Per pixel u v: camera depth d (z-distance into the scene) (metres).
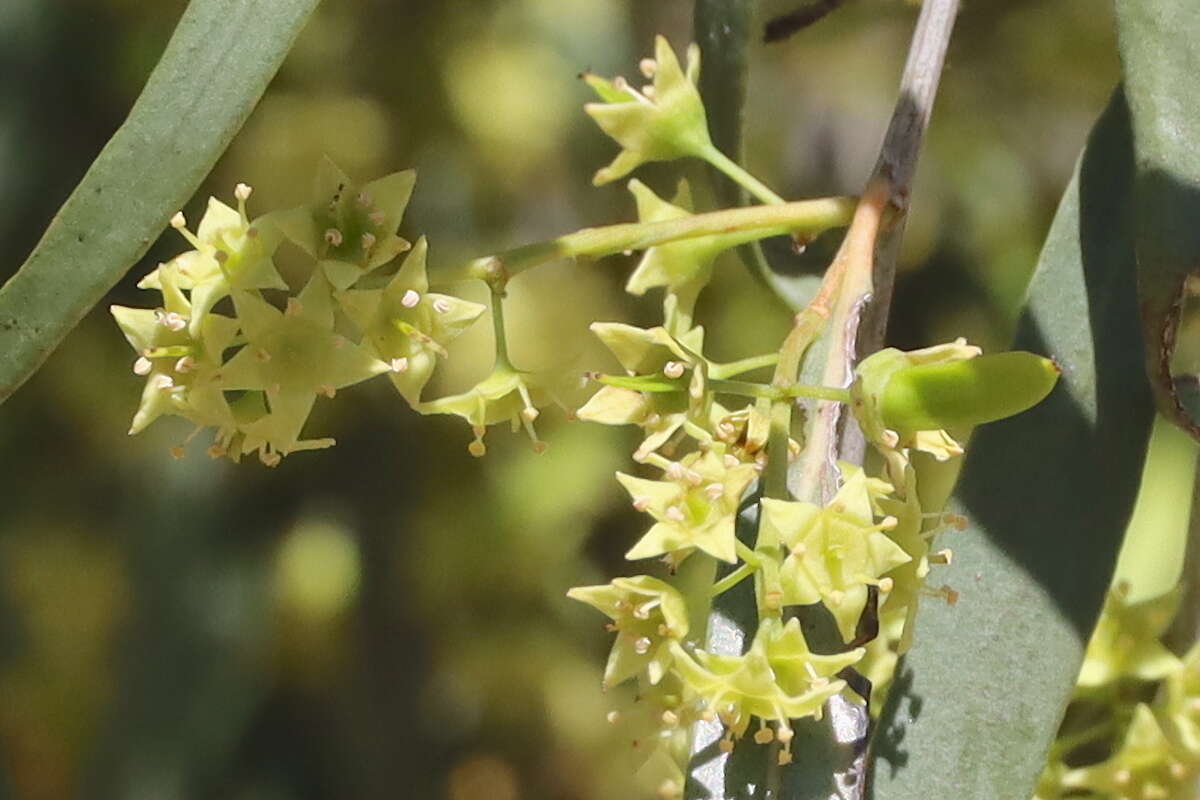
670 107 0.18
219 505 0.27
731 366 0.17
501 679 0.30
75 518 0.27
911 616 0.17
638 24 0.30
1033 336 0.17
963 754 0.17
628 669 0.17
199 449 0.27
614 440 0.31
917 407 0.16
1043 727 0.17
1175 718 0.18
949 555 0.17
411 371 0.17
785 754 0.16
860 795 0.17
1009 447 0.17
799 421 0.17
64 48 0.26
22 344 0.16
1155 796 0.18
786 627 0.16
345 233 0.17
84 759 0.27
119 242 0.17
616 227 0.17
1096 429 0.17
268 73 0.17
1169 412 0.16
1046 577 0.17
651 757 0.18
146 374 0.17
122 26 0.26
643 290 0.18
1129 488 0.17
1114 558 0.17
